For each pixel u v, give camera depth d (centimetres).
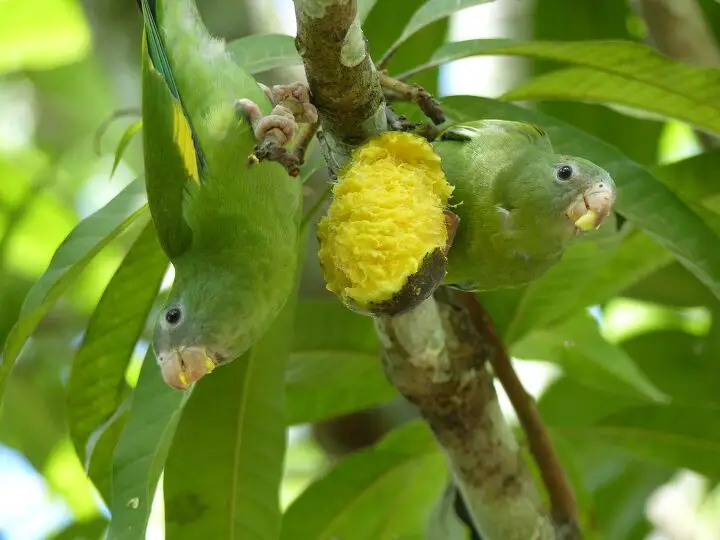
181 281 82
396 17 102
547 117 89
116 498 83
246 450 90
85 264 84
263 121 78
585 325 102
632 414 98
